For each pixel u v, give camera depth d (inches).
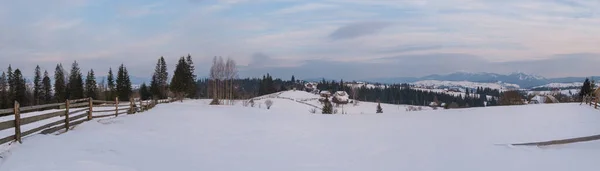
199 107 1132.5
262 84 4756.4
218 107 1177.4
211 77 2650.1
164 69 2930.6
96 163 272.7
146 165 292.2
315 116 922.7
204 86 3900.1
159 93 2854.3
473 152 392.2
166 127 531.2
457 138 496.1
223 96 2674.7
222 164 323.0
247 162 337.1
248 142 450.3
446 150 405.4
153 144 385.7
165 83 2928.2
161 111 870.4
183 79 2689.5
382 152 398.0
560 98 2970.0
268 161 345.4
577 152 390.6
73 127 461.4
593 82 2320.4
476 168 321.7
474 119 772.0
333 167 327.0
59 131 419.8
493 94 5374.0
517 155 375.9
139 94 3051.2
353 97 4143.7
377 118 857.5
